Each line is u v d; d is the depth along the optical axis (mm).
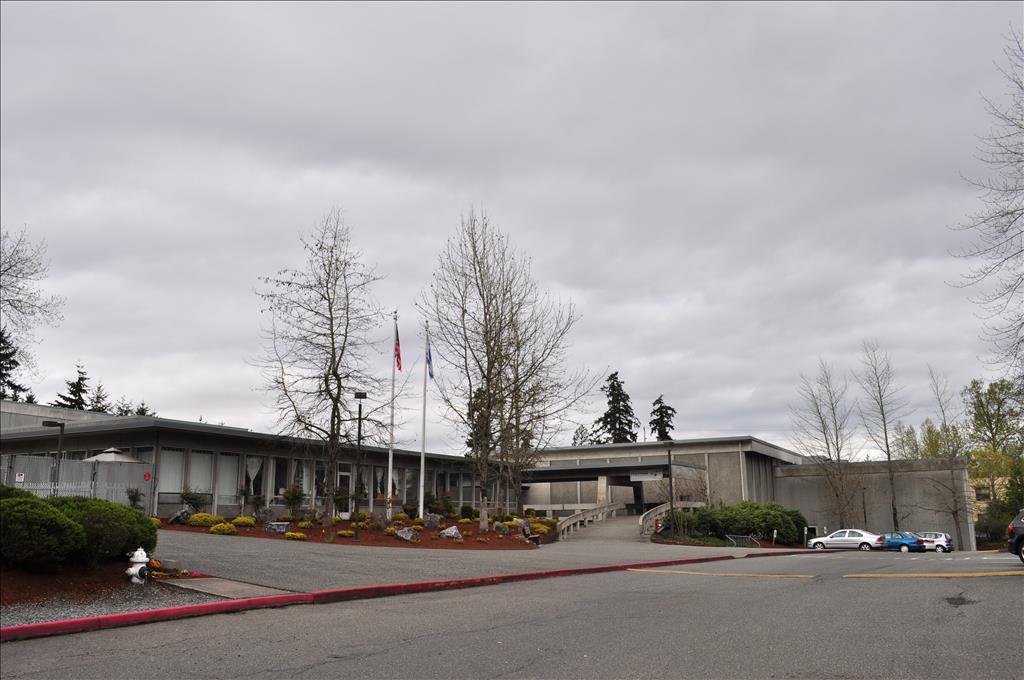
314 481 36875
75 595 11164
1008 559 26734
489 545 29141
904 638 9398
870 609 11969
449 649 8703
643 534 45344
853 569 21281
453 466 49344
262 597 11828
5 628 8812
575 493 64750
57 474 27656
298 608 11773
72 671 7504
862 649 8750
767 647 8875
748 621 10820
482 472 31906
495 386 31891
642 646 8938
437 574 16578
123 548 13047
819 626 10359
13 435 36688
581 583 16703
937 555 33875
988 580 16125
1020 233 16281
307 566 16625
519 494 39344
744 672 7645
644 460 57750
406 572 16688
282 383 28641
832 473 57375
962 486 54781
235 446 34250
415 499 46156
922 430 74062
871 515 57531
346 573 15797
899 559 28422
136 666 7738
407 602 12828
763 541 47125
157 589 12250
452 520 38375
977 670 7641
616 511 58844
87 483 26234
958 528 53625
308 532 27672
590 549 31031
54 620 9508
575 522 48156
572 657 8320
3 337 27766
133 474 30109
